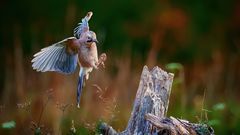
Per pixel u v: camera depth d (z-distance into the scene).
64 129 10.62
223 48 21.45
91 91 13.09
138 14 21.27
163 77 8.27
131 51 20.61
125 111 12.52
